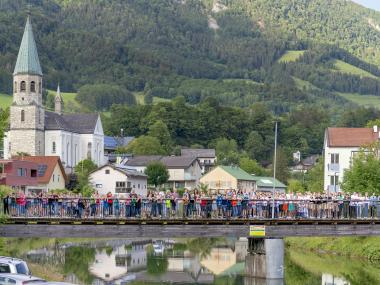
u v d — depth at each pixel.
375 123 160.75
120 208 66.88
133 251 103.19
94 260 89.31
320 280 74.38
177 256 98.69
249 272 72.12
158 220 65.25
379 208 72.94
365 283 72.31
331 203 72.38
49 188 158.62
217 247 114.25
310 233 69.94
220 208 68.50
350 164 124.19
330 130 149.50
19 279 42.72
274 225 68.88
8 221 62.91
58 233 63.81
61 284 42.62
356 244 95.56
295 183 189.75
